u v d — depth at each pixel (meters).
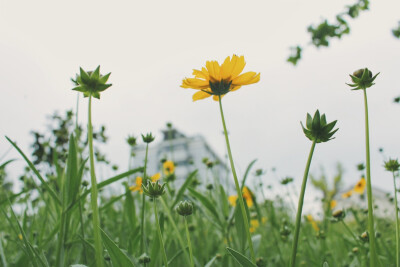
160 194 0.29
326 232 0.72
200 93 0.34
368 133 0.27
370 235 0.25
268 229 0.78
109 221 0.63
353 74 0.28
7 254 0.45
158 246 0.34
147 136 0.36
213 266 0.45
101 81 0.27
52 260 0.43
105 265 0.33
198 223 0.60
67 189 0.34
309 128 0.26
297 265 0.59
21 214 0.55
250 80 0.32
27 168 0.59
